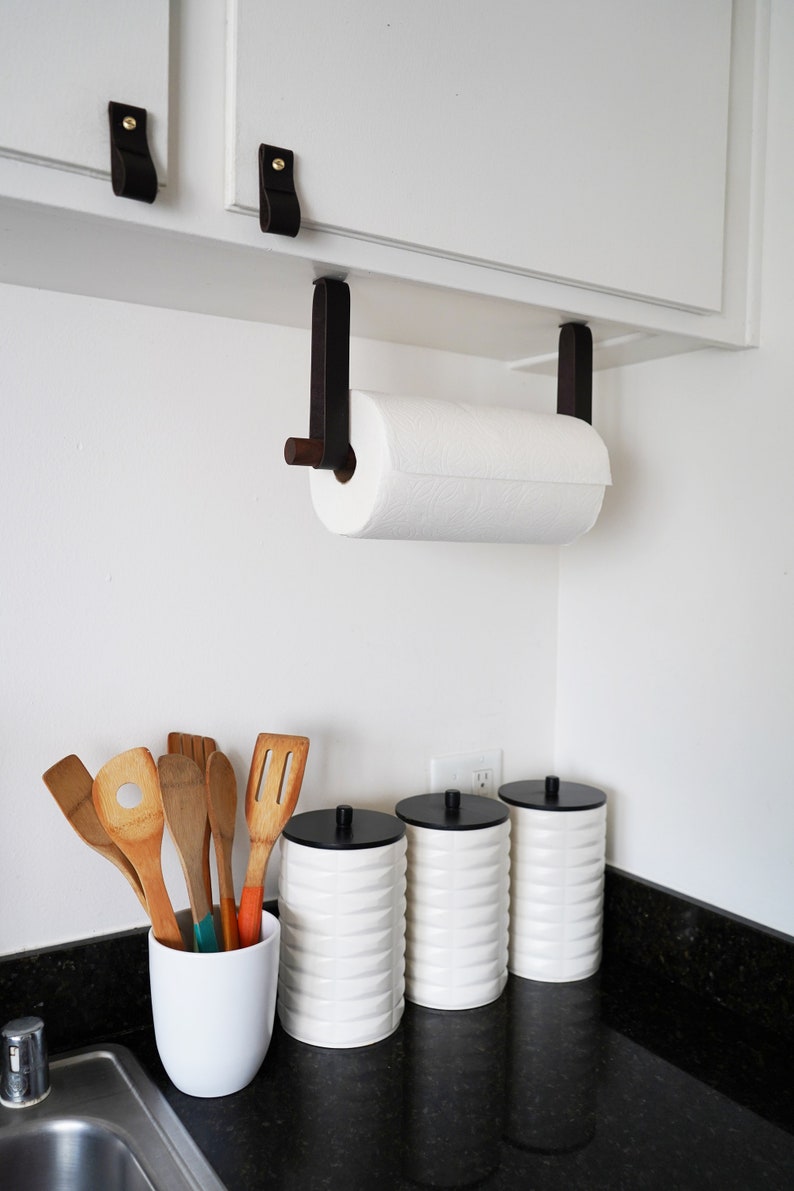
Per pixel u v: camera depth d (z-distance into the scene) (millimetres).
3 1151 727
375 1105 781
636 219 833
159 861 805
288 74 647
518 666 1153
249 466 927
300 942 865
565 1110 784
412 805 1001
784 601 922
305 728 983
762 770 948
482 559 1111
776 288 919
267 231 638
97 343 835
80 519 837
